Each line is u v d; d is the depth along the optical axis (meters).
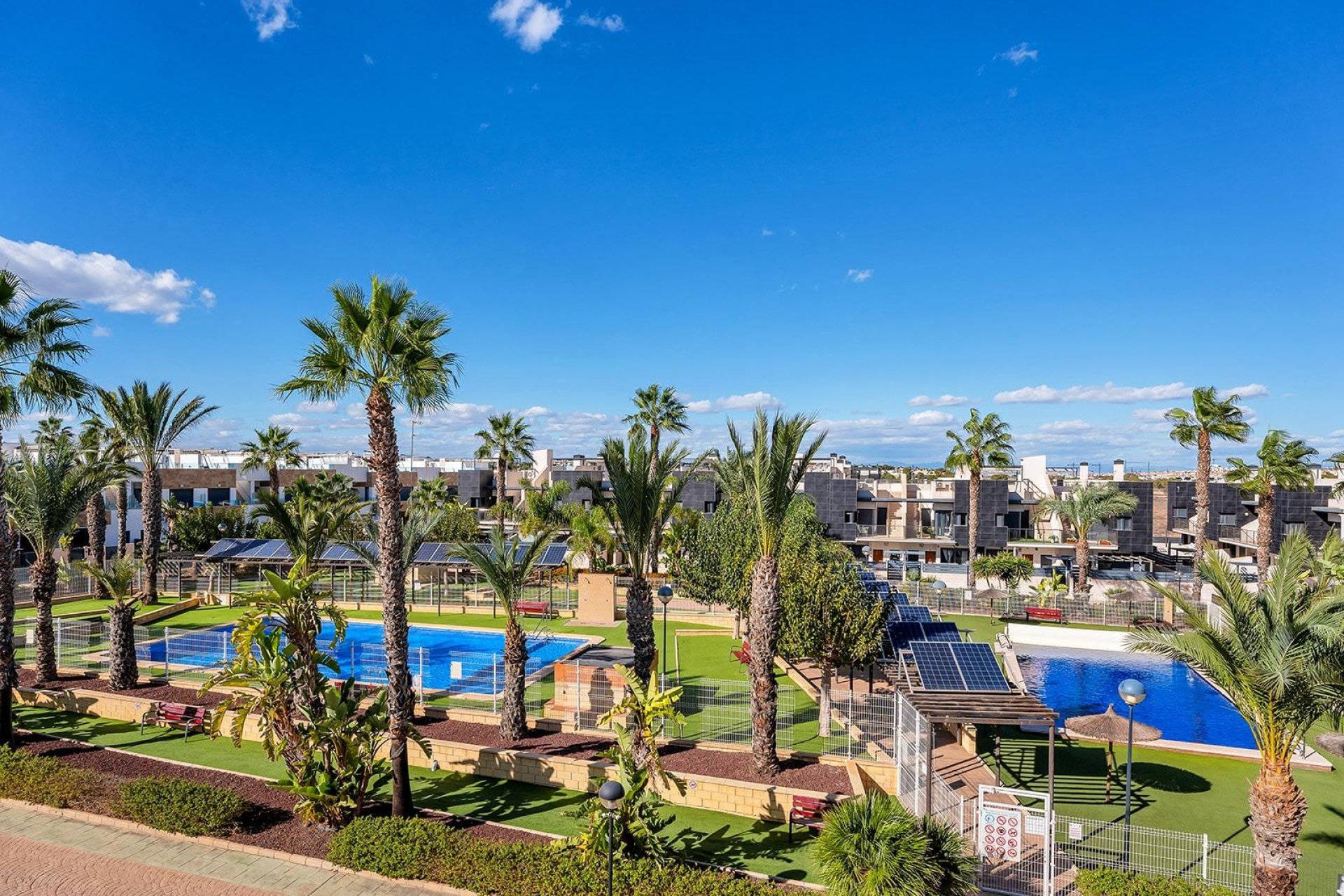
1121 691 14.27
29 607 36.56
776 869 13.27
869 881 10.75
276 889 12.66
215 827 14.29
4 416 18.55
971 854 13.16
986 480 56.34
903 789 15.56
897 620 25.11
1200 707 25.11
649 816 13.16
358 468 72.75
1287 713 11.50
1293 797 11.45
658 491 17.95
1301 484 39.44
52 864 13.41
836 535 58.66
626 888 12.02
